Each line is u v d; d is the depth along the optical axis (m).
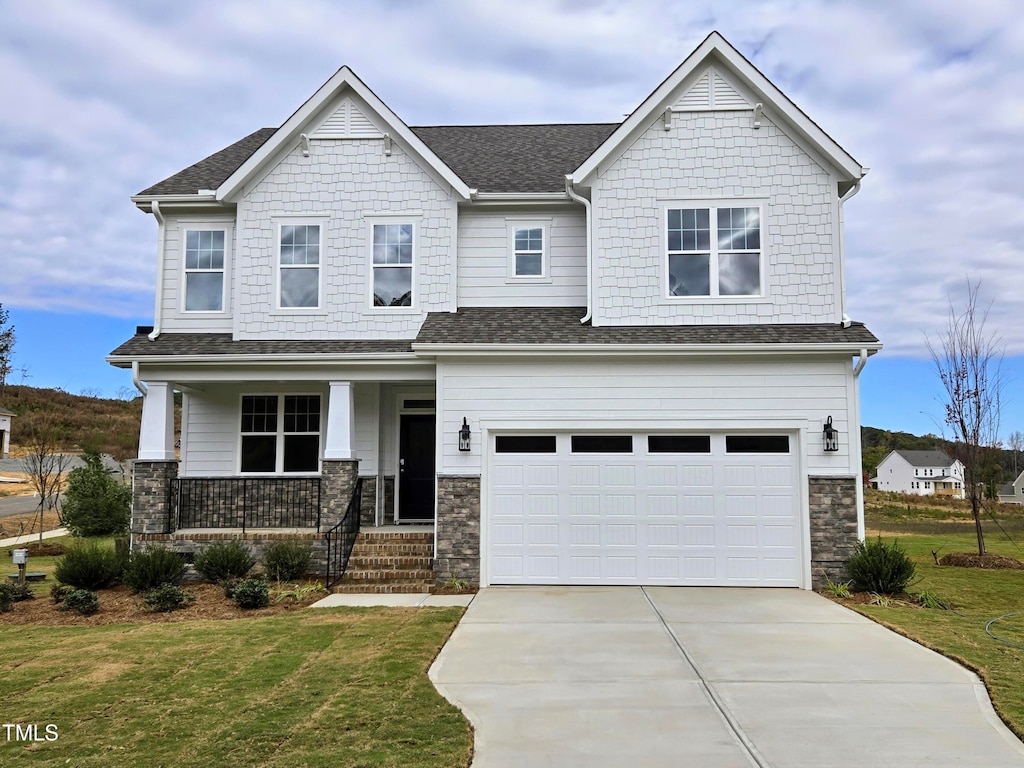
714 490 13.42
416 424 16.56
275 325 15.16
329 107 15.57
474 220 15.84
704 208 14.41
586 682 7.73
